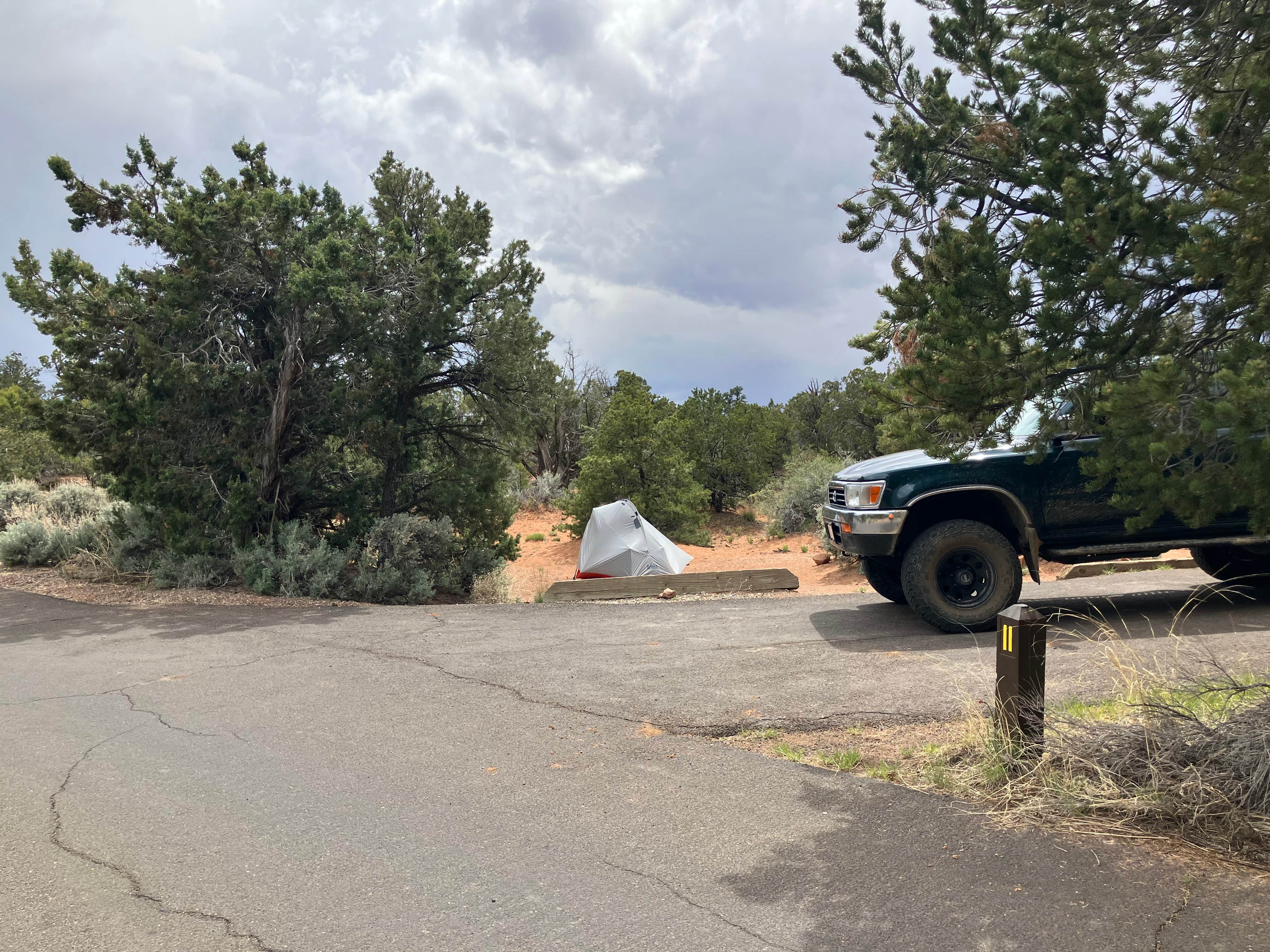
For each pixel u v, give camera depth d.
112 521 14.90
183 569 12.53
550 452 37.78
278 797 4.26
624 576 14.08
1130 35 4.56
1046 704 5.15
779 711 5.53
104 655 7.93
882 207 5.77
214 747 5.11
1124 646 5.46
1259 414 3.44
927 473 7.56
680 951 2.78
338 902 3.16
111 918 3.06
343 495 13.95
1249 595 8.45
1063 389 4.40
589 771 4.57
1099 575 11.52
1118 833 3.64
